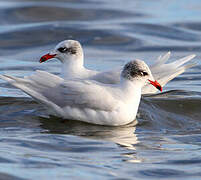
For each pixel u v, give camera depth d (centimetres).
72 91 1382
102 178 941
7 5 3356
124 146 1177
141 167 1018
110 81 1686
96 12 3300
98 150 1132
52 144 1159
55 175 941
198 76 2030
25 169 966
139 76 1416
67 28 2850
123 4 3678
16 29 2838
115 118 1370
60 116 1414
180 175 977
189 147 1180
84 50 2548
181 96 1680
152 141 1234
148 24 2991
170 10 3509
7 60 2334
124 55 2461
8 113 1432
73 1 3641
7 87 1767
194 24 3031
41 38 2712
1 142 1155
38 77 1411
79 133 1282
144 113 1484
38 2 3528
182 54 2444
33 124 1346
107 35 2758
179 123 1427
